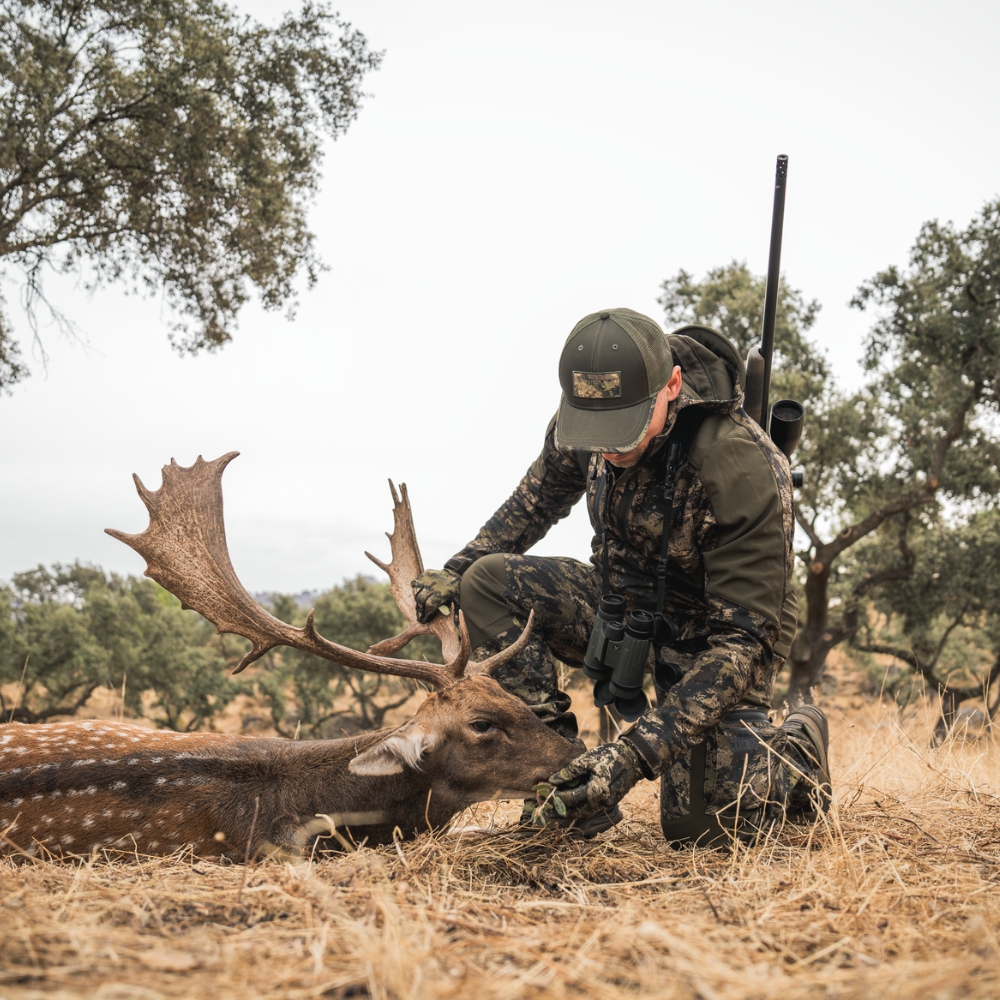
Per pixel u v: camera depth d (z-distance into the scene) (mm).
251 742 3574
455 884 2719
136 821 3229
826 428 17516
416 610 3875
